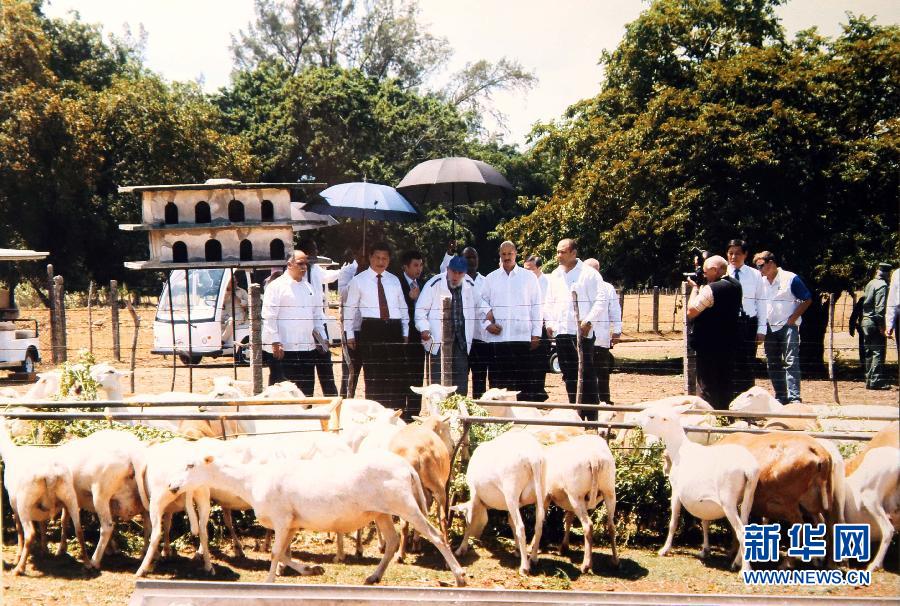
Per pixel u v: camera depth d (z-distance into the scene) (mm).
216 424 9250
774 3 18906
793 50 18156
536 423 8500
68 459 7383
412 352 10906
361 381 14336
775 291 11547
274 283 11016
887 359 12844
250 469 7109
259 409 9469
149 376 15562
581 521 7457
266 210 11969
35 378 16750
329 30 34000
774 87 17516
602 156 19734
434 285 10867
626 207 19344
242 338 18547
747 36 19312
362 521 6973
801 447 7297
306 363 11070
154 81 29297
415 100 33562
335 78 33500
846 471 7445
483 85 30375
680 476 7707
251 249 11844
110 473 7367
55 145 26672
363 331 10852
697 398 8852
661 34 19781
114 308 17953
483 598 6531
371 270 10977
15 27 26391
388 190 12484
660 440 8648
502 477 7484
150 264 11547
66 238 28141
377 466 6852
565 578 7238
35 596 6684
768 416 8438
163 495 7293
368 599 6535
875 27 15547
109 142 28125
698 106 18266
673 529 7938
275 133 33750
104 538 7352
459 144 33000
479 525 7855
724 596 6500
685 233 18547
